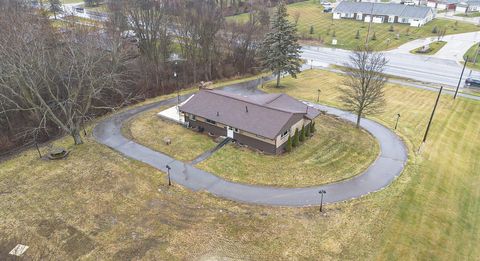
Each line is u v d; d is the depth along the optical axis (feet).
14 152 121.49
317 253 79.15
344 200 97.60
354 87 139.54
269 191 101.14
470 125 147.13
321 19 349.00
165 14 202.28
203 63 201.36
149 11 200.13
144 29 204.85
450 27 312.29
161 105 161.27
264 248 80.38
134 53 188.75
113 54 159.33
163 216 90.12
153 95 172.35
